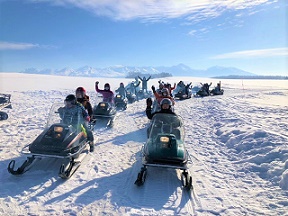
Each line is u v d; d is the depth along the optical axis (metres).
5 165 5.55
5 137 7.73
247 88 35.94
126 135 8.73
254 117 11.23
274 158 5.96
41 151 4.98
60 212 3.87
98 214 3.86
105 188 4.73
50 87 28.41
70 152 5.13
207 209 4.13
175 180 5.21
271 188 4.84
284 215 3.92
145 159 4.98
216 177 5.41
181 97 20.83
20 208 3.91
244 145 7.10
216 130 9.48
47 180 4.88
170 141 5.03
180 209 4.11
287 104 16.44
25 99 17.47
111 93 11.15
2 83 31.44
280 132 8.18
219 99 19.47
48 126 5.85
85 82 42.12
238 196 4.60
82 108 6.15
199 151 7.10
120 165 5.91
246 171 5.67
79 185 4.79
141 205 4.18
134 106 16.06
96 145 7.39
